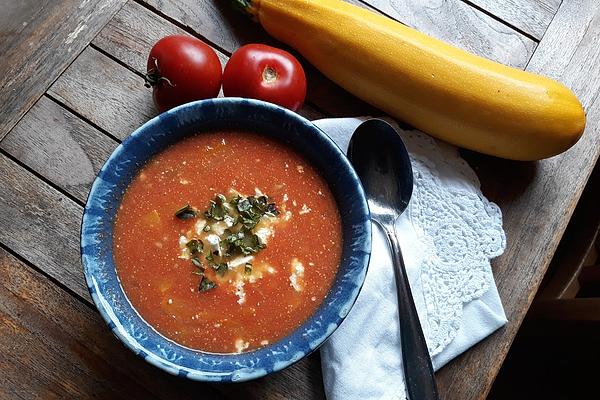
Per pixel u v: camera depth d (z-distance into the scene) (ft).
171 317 1.52
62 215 1.68
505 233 1.72
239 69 1.70
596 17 1.87
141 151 1.55
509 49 1.84
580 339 2.03
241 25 1.84
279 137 1.60
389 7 1.86
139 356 1.43
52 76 1.77
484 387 1.63
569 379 2.20
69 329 1.62
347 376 1.59
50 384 1.59
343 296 1.48
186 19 1.83
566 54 1.84
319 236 1.57
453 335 1.64
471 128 1.68
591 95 1.81
